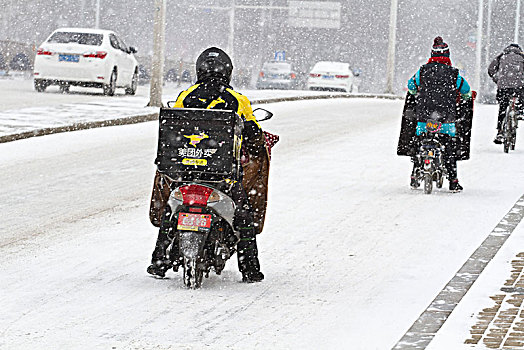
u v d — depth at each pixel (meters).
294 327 7.93
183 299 8.75
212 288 9.20
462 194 15.03
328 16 103.25
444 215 13.11
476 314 7.86
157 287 9.18
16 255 10.46
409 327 7.85
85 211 13.10
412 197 14.66
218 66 9.46
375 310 8.45
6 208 13.20
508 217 12.65
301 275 9.80
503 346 7.03
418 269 10.02
